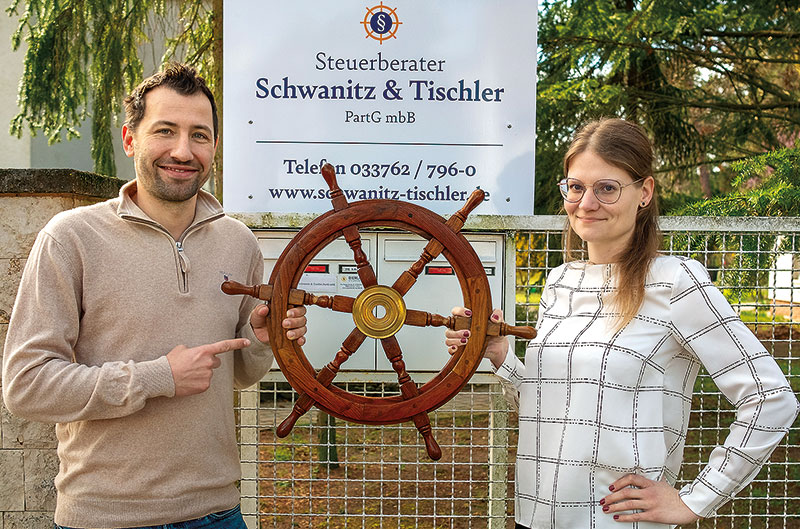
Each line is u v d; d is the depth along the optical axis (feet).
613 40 13.33
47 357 4.76
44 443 6.83
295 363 5.15
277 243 7.59
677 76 15.76
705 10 13.06
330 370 5.23
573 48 13.78
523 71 7.57
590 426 4.95
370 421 5.22
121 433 4.97
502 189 7.64
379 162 7.61
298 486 12.40
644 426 4.92
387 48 7.54
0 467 6.85
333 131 7.59
